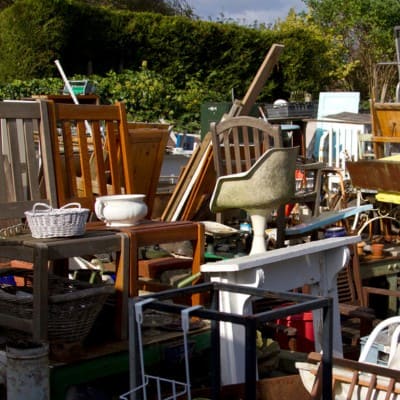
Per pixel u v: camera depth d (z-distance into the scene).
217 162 5.49
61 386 3.47
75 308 3.49
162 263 4.74
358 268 5.25
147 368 3.80
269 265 3.81
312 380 3.28
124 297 3.79
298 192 6.03
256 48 13.91
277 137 5.35
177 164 7.68
